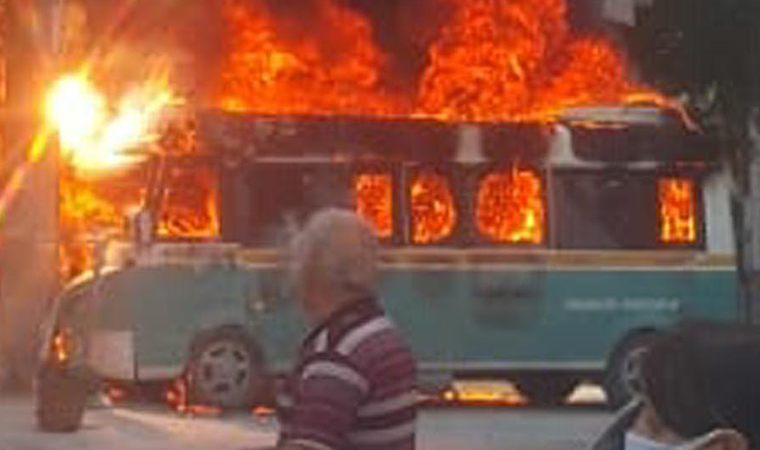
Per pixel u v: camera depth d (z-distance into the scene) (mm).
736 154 33500
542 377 32781
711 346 6656
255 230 30656
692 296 32750
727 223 33062
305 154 31016
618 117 32719
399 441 7371
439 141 31812
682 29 36125
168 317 30109
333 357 7352
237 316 30438
